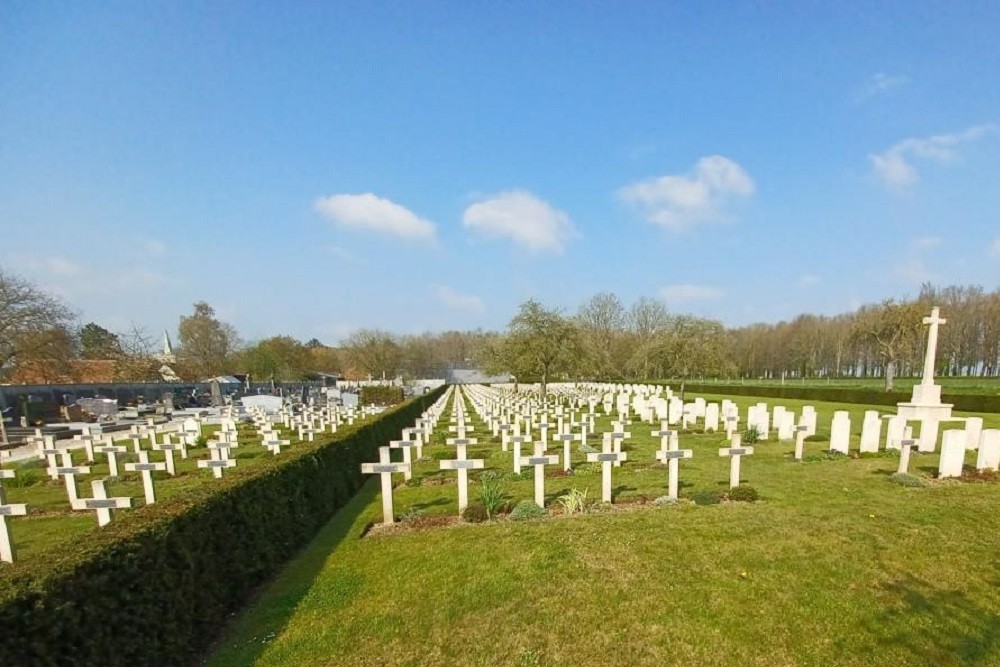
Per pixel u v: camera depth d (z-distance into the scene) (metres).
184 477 11.56
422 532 6.75
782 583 4.72
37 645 2.76
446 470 10.93
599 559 5.39
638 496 8.08
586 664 3.70
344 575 5.51
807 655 3.69
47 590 2.87
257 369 55.34
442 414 25.56
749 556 5.32
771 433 15.09
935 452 11.13
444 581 5.14
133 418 26.95
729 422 14.86
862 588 4.59
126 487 10.70
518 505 7.34
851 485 8.23
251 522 5.37
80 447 16.59
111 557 3.39
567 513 7.27
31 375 34.19
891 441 11.13
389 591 5.04
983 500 7.10
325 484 8.00
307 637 4.27
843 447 11.12
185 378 52.72
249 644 4.23
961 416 19.56
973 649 3.68
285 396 41.66
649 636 3.99
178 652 3.91
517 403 26.23
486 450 13.49
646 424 18.67
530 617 4.33
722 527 6.19
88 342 48.38
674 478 7.77
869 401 27.02
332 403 33.94
